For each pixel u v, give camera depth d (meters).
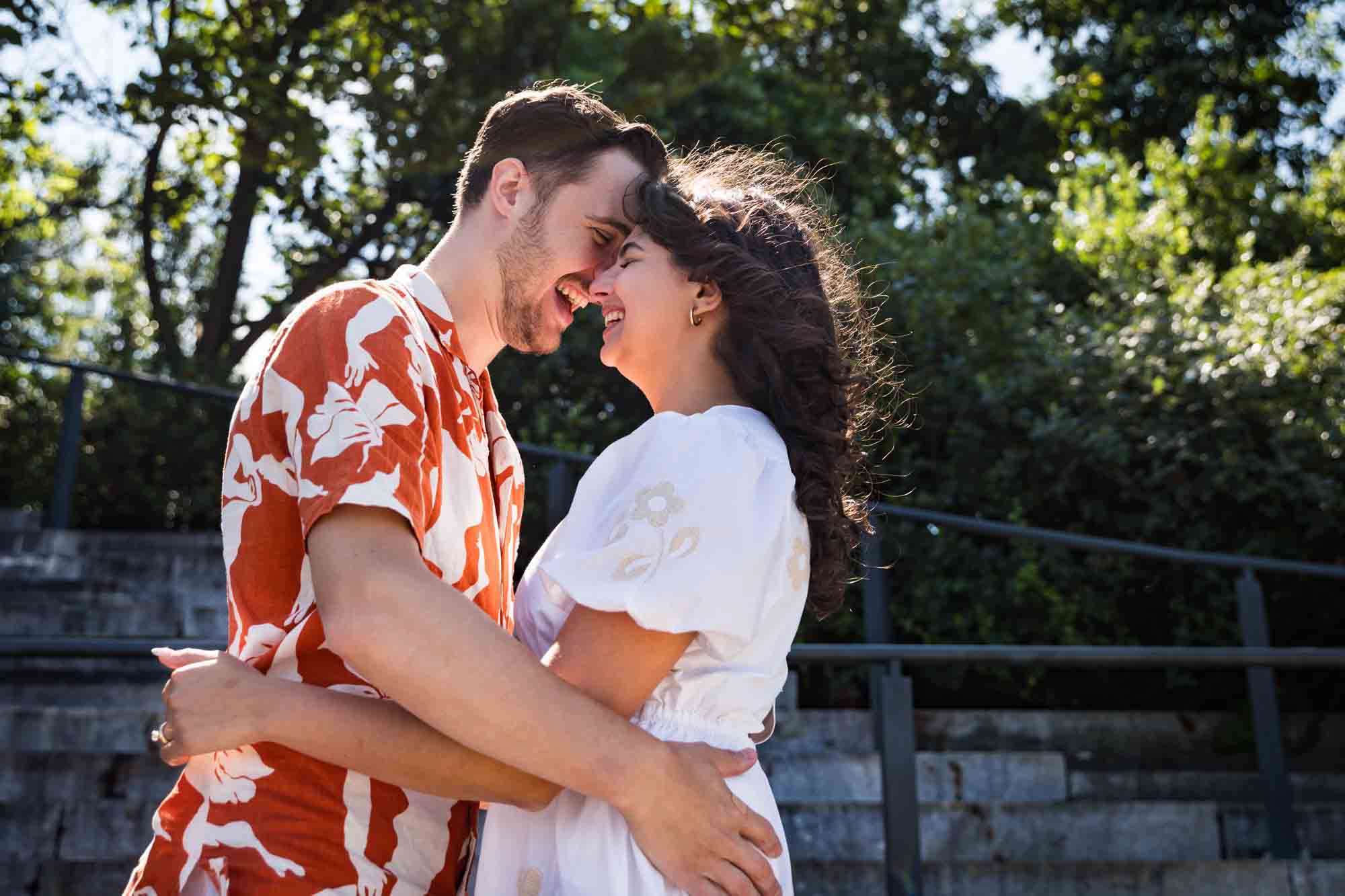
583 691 1.24
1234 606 5.29
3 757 3.56
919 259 6.01
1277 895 3.41
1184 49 11.32
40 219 9.97
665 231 1.44
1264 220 8.30
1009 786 4.33
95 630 4.79
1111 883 3.42
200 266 11.37
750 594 1.28
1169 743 5.03
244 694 1.25
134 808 3.37
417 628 1.17
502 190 1.58
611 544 1.26
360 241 8.79
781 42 9.68
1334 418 5.16
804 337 1.40
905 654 2.98
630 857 1.25
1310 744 5.21
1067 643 5.39
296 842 1.29
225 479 1.41
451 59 7.63
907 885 2.87
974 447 5.53
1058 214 7.09
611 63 7.54
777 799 4.08
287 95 7.48
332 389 1.29
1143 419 5.39
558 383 6.41
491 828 1.39
